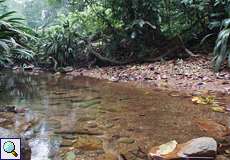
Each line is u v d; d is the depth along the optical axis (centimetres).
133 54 664
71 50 710
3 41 428
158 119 281
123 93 393
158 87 426
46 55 738
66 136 242
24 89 442
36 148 219
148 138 236
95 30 720
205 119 278
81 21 750
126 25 659
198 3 623
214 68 475
